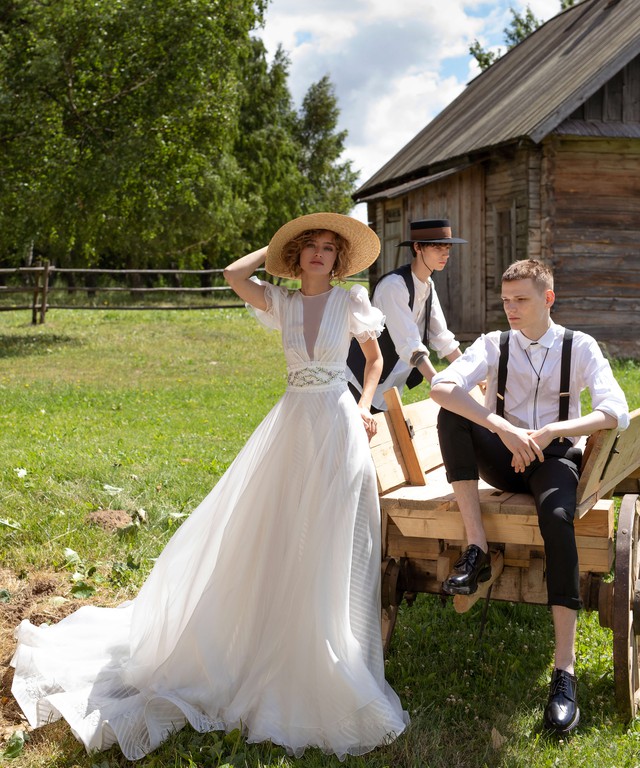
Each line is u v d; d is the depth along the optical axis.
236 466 3.72
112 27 17.72
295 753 3.15
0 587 4.66
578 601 3.29
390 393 3.90
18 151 17.28
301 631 3.27
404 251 20.03
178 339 17.97
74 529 5.37
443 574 3.54
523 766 3.04
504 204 15.89
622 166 14.89
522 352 3.71
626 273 14.98
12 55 17.59
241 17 19.14
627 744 3.18
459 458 3.49
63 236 21.08
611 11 17.78
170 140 18.41
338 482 3.38
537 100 15.45
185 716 3.29
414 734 3.22
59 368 14.08
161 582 3.72
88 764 3.14
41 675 3.61
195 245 35.94
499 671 3.84
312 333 3.58
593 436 3.40
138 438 8.17
